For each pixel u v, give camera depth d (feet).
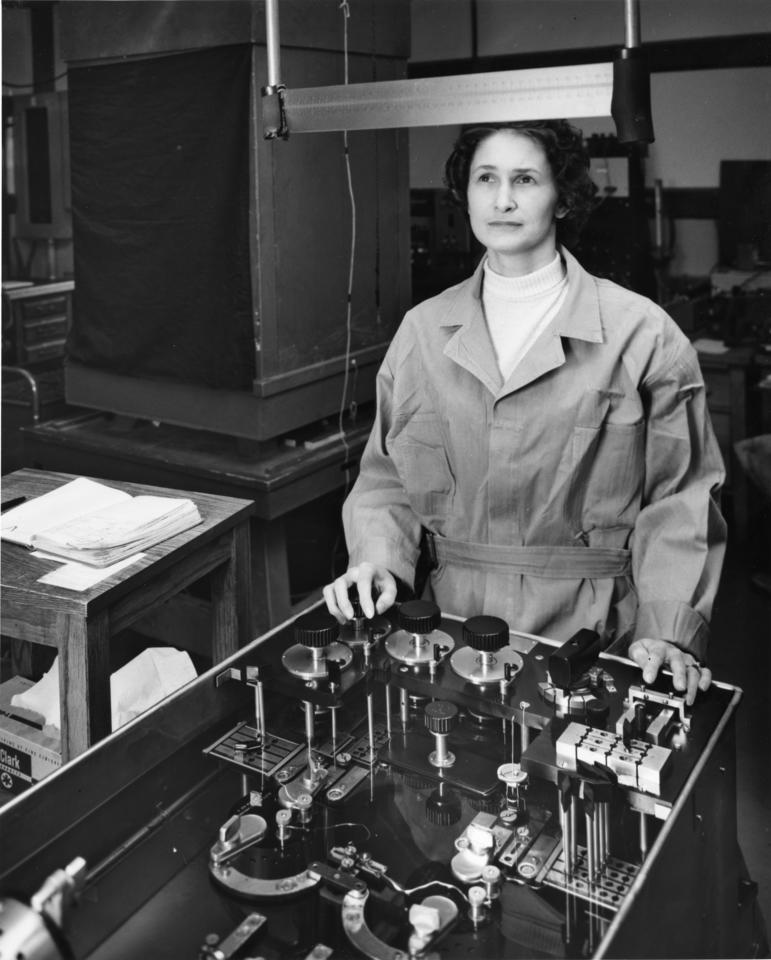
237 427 11.63
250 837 4.26
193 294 11.53
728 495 14.47
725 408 14.48
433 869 4.12
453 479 7.03
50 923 3.40
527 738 4.85
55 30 15.46
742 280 14.40
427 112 5.27
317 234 11.66
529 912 3.86
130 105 11.43
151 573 7.82
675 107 14.20
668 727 4.69
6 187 17.46
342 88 5.51
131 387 12.49
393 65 12.24
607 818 4.24
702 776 4.45
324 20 11.10
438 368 6.83
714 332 14.73
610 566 6.86
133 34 11.28
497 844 4.19
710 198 14.38
